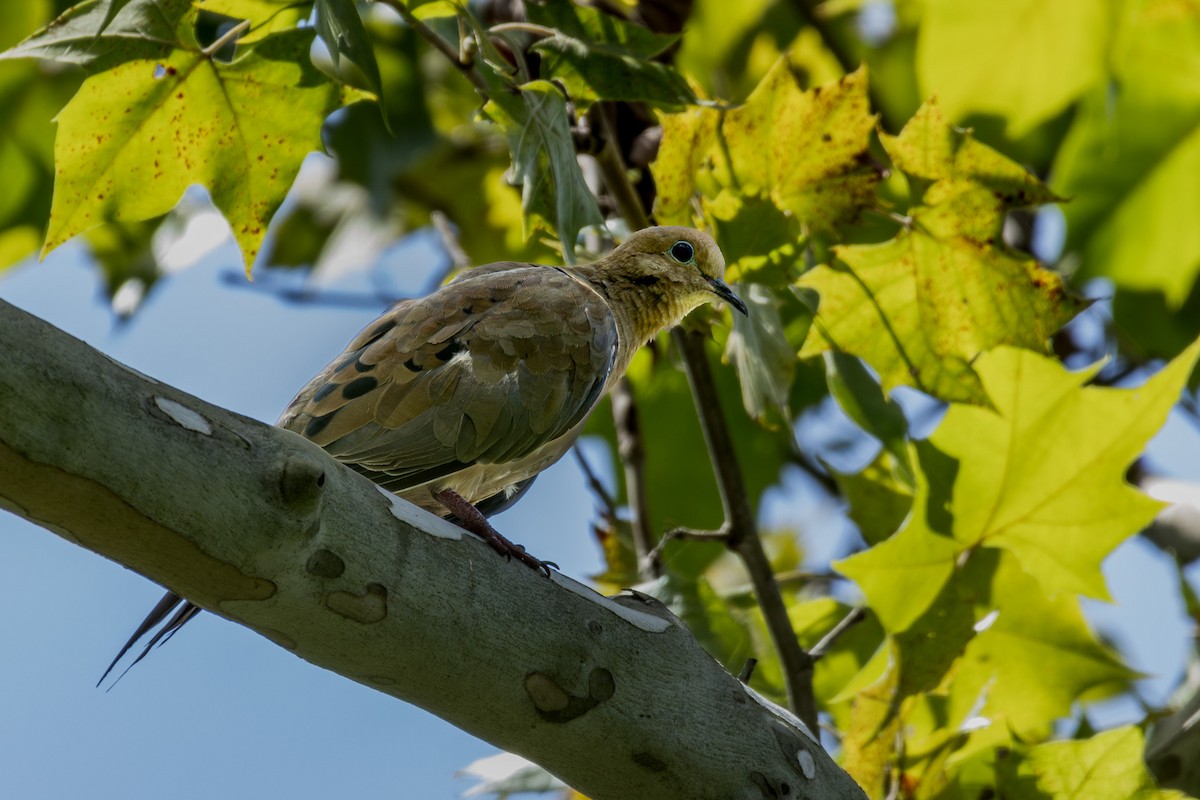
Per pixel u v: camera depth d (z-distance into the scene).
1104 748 10.01
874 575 10.60
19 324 5.72
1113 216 15.34
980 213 10.05
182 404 6.05
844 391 10.98
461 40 9.23
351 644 6.59
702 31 15.09
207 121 8.95
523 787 10.29
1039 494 10.66
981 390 10.30
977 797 11.43
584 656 6.96
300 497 6.08
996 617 10.73
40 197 15.93
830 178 10.06
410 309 9.95
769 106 9.92
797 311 13.88
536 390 9.69
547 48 9.31
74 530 6.02
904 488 11.73
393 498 6.70
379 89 7.97
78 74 15.67
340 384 9.42
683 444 16.33
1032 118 15.12
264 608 6.38
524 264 10.91
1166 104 15.04
